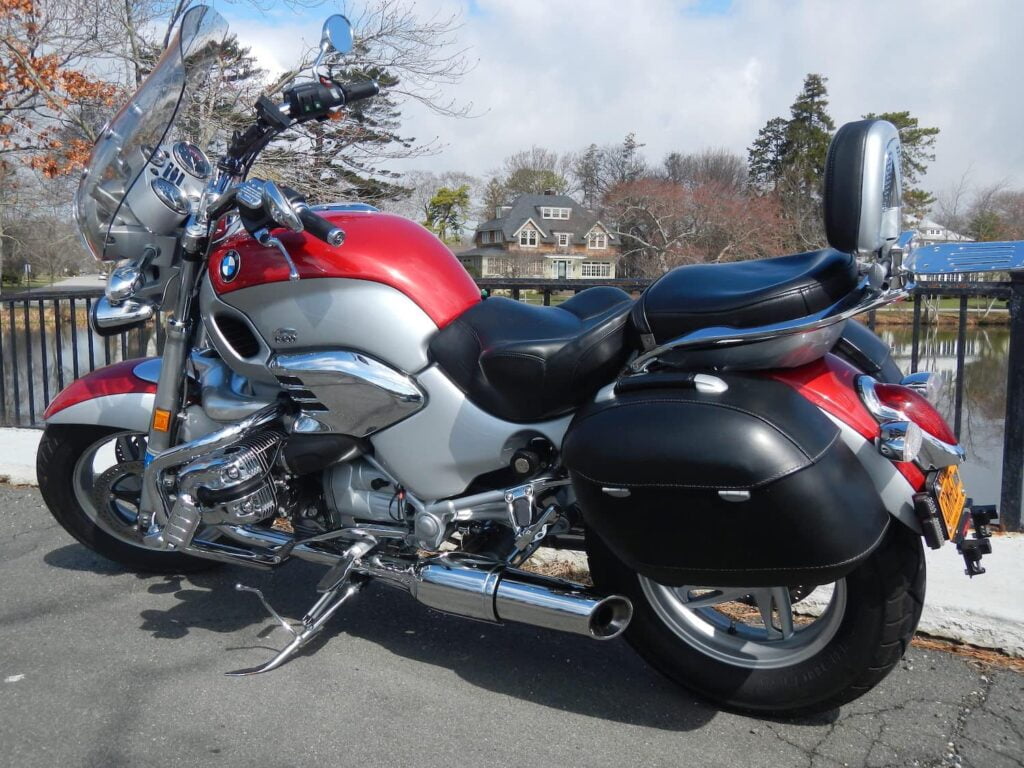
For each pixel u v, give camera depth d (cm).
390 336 276
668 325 242
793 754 250
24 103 1226
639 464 225
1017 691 283
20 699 277
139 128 302
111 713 269
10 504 476
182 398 317
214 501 285
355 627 332
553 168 6850
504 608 266
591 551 280
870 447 232
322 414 284
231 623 334
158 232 306
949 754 249
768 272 243
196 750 251
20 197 1625
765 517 216
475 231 6178
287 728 262
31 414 621
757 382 232
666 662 276
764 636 273
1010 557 356
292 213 258
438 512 282
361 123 1145
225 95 962
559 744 256
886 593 243
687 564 229
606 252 5612
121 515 374
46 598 356
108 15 1170
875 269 221
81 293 583
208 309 301
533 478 273
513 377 265
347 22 290
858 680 250
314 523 306
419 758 248
